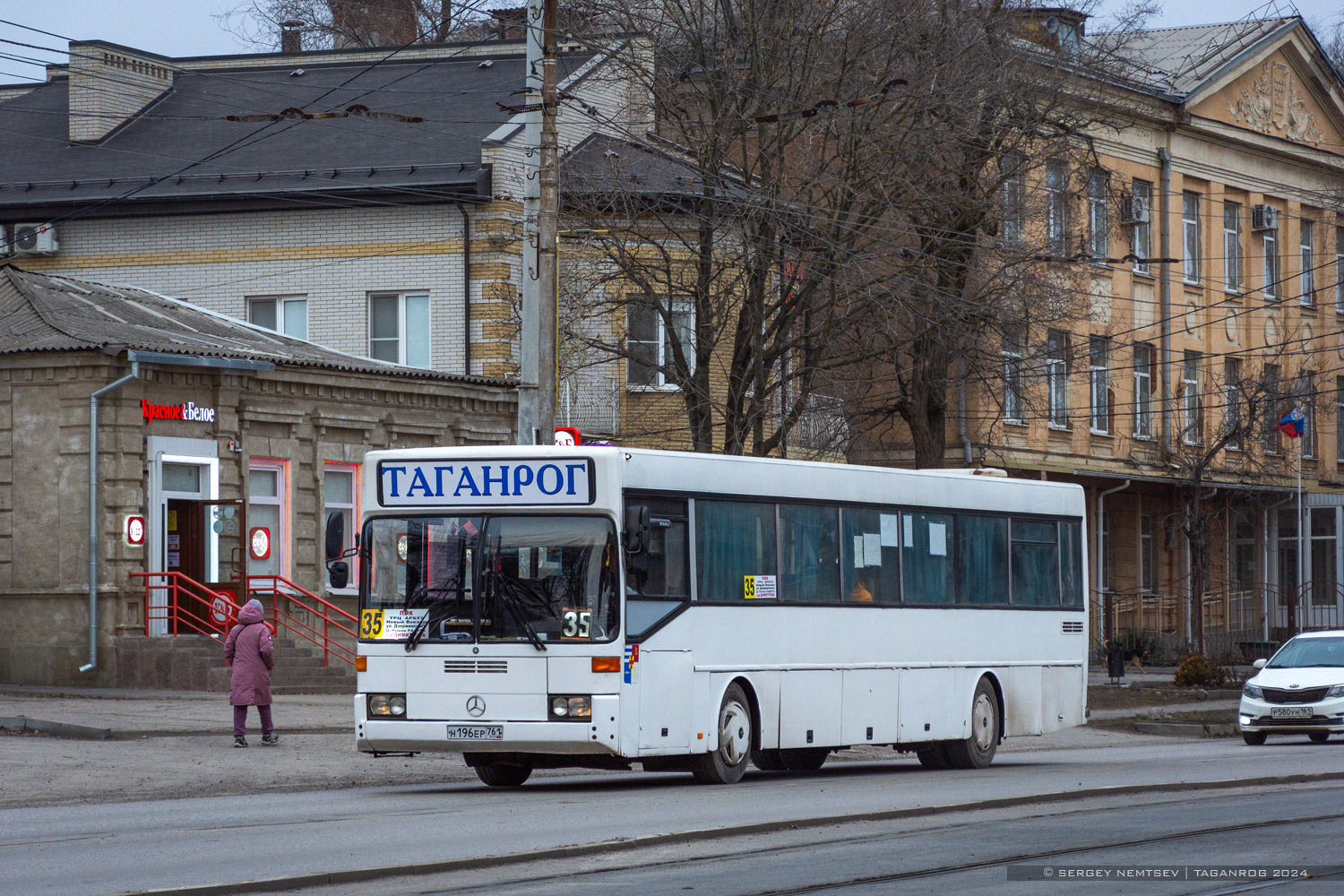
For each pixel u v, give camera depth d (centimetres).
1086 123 4625
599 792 2072
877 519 2447
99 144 4944
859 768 2652
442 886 1277
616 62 3994
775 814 1764
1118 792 2036
